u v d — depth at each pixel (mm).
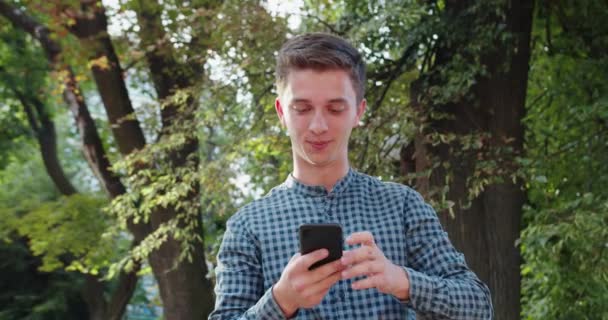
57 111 11883
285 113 1610
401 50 5609
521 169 5055
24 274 13188
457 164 5332
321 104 1558
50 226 9656
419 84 5383
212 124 5926
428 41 5445
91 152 8453
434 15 5305
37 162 13664
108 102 7570
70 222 9484
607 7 5926
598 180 5484
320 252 1324
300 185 1679
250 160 6172
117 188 8422
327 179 1676
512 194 5402
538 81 6852
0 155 12047
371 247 1398
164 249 7449
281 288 1364
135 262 7789
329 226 1343
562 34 6320
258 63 5473
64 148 14969
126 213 6543
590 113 5117
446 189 4844
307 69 1558
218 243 6031
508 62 5262
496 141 5406
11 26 9852
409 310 1636
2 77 10898
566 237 4758
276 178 6027
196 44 6844
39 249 9633
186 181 6027
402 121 5098
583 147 5695
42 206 9914
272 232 1627
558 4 6086
